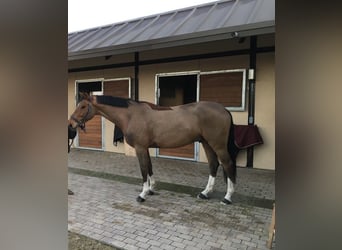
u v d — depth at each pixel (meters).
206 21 5.11
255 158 4.94
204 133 3.17
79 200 3.30
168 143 3.25
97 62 6.88
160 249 2.17
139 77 6.22
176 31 5.14
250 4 5.14
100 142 7.04
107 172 4.75
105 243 2.26
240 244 2.24
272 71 4.70
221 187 3.82
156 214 2.86
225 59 5.12
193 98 6.77
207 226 2.57
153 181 3.53
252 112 4.91
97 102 3.28
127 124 3.26
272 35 4.66
